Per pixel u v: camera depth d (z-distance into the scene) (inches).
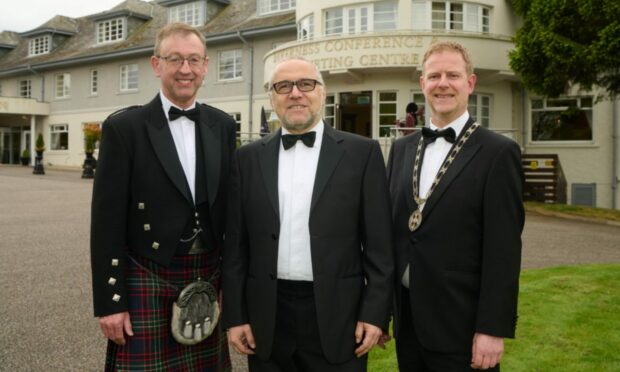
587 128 723.4
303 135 105.2
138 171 111.0
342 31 738.8
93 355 163.6
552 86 538.6
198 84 114.3
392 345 171.0
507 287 94.4
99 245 107.3
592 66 495.2
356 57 682.8
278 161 107.7
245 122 984.9
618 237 395.2
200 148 115.7
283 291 104.4
